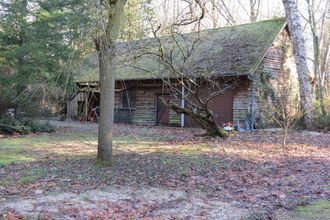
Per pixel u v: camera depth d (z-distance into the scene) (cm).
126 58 1053
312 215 478
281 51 1947
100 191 592
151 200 545
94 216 464
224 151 1013
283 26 1897
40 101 1535
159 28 928
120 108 2292
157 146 1133
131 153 983
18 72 1485
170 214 477
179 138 1352
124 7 797
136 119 2220
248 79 1753
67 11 1398
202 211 491
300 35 1700
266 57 1861
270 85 1867
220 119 1870
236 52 1853
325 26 2716
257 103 1797
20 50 1457
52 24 1450
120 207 506
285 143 1178
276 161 874
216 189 614
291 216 473
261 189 616
